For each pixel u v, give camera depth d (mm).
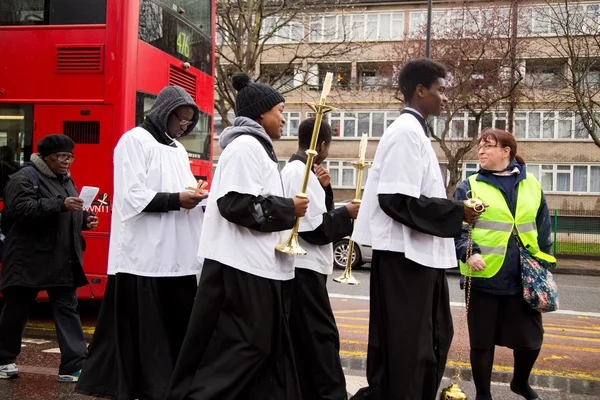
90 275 7008
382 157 3141
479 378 4035
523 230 3961
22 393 4305
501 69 21406
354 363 5633
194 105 3969
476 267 3762
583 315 8844
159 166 3807
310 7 19172
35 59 7172
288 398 3152
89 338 6328
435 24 23656
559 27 22109
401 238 3062
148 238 3672
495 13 21219
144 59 7199
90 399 4184
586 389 4867
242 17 17500
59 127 7035
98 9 7035
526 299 3852
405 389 2949
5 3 7328
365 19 34062
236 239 3129
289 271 3338
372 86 29453
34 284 4527
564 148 33188
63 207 4484
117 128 6863
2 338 4648
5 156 7199
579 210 32531
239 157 3119
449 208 2941
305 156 4121
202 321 3121
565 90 24828
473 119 30750
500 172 4148
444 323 3186
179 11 8156
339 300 9445
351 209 3766
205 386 3002
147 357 3570
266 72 21266
